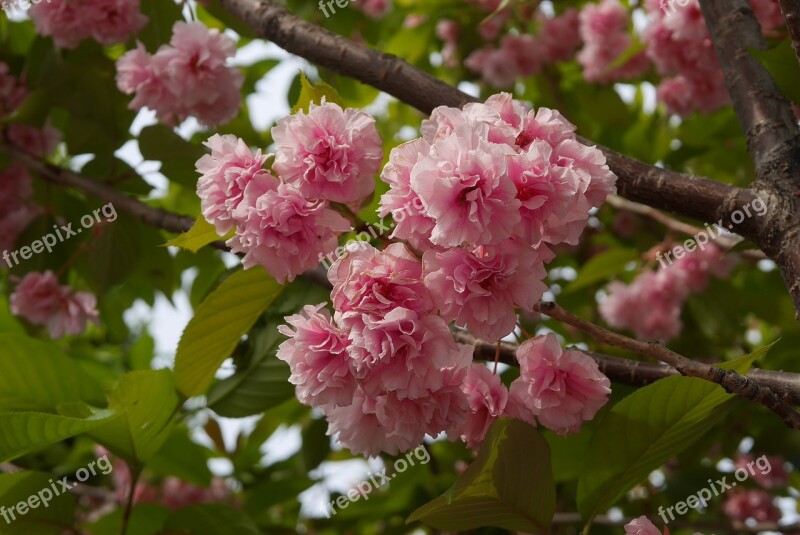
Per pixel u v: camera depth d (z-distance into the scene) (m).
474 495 0.85
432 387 0.80
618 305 1.48
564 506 1.27
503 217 0.78
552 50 1.66
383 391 0.81
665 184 0.86
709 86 1.30
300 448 1.29
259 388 1.03
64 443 1.40
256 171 0.83
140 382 0.95
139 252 1.22
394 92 0.93
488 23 1.69
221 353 0.96
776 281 1.53
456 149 0.79
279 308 1.03
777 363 1.25
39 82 1.19
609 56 1.53
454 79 1.78
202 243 0.89
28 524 0.98
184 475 1.27
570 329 1.51
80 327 1.25
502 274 0.80
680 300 1.46
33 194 1.34
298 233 0.83
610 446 0.87
